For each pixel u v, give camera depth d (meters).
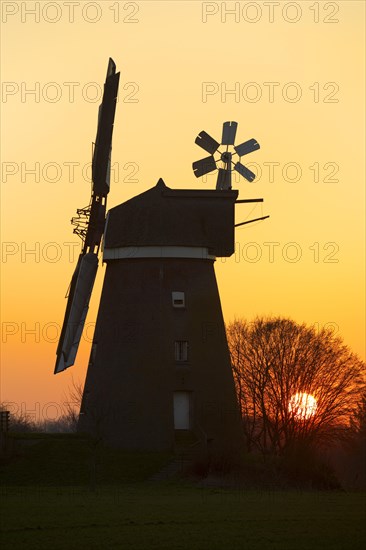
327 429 116.19
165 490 80.06
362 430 124.19
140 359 96.25
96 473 88.69
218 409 96.62
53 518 60.75
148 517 62.03
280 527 59.81
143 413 95.00
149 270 97.69
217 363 97.81
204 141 100.69
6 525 58.09
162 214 98.06
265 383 114.19
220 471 89.19
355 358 116.69
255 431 128.50
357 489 97.06
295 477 89.44
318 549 53.53
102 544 53.41
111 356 97.12
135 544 53.69
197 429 95.38
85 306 93.81
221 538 55.97
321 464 91.44
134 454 92.19
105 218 94.81
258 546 54.06
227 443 96.25
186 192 98.75
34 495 73.75
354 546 54.38
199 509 66.31
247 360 116.75
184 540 55.12
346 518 63.47
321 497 76.50
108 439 94.81
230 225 98.38
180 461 91.44
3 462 89.50
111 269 99.12
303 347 115.69
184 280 97.94
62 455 90.38
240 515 63.97
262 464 91.50
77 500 70.06
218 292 99.69
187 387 96.12
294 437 106.56
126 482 87.56
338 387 114.75
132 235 97.88
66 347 92.88
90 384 97.94
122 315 97.50
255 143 100.88
